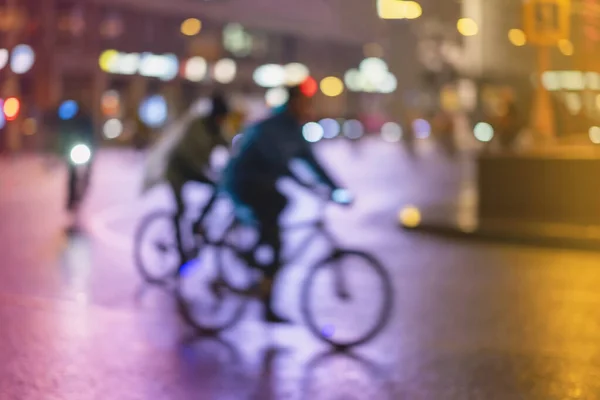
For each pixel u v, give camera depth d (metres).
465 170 40.59
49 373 7.95
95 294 11.84
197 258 12.36
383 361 8.65
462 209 22.55
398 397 7.36
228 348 9.20
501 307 11.38
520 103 30.55
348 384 7.79
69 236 17.75
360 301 9.38
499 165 19.06
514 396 7.39
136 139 53.00
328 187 9.92
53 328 9.84
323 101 109.38
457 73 56.69
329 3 108.88
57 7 64.44
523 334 9.84
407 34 74.38
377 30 107.44
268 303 10.05
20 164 42.12
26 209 23.08
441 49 63.41
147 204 24.83
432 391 7.55
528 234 17.61
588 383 7.82
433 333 9.88
